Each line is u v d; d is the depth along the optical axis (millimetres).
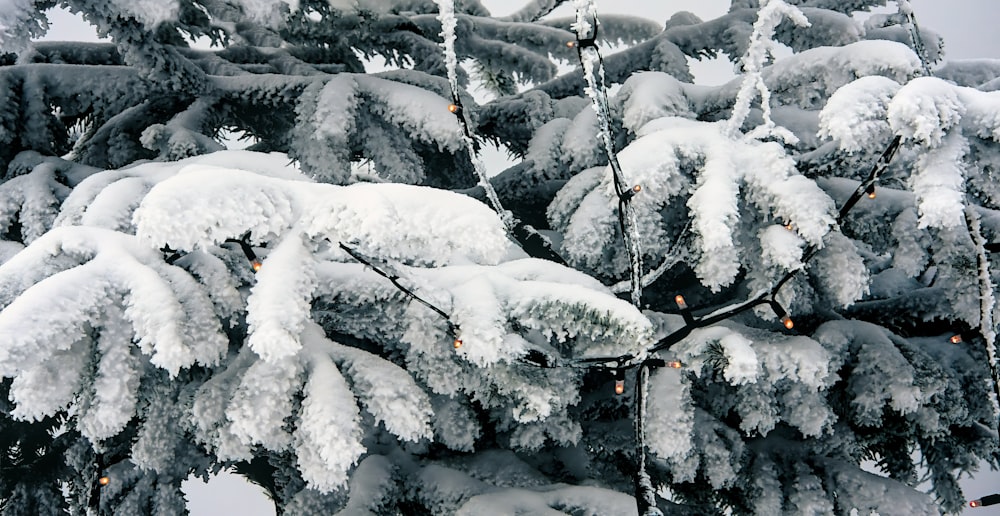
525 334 2699
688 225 2760
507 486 3146
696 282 3947
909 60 3098
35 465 4055
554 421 3004
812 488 3469
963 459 3727
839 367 3357
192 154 3832
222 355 2238
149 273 2148
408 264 2637
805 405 3268
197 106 4188
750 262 2959
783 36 4598
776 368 3094
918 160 2328
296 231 2090
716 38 4859
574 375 2842
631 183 2846
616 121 3738
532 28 5219
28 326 1898
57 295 1986
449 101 3873
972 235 2549
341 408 2146
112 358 2072
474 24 5086
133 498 3033
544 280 2686
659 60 4723
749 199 2814
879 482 3455
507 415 3039
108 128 4402
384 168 3955
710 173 2777
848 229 3223
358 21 4645
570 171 3799
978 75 4539
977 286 3062
